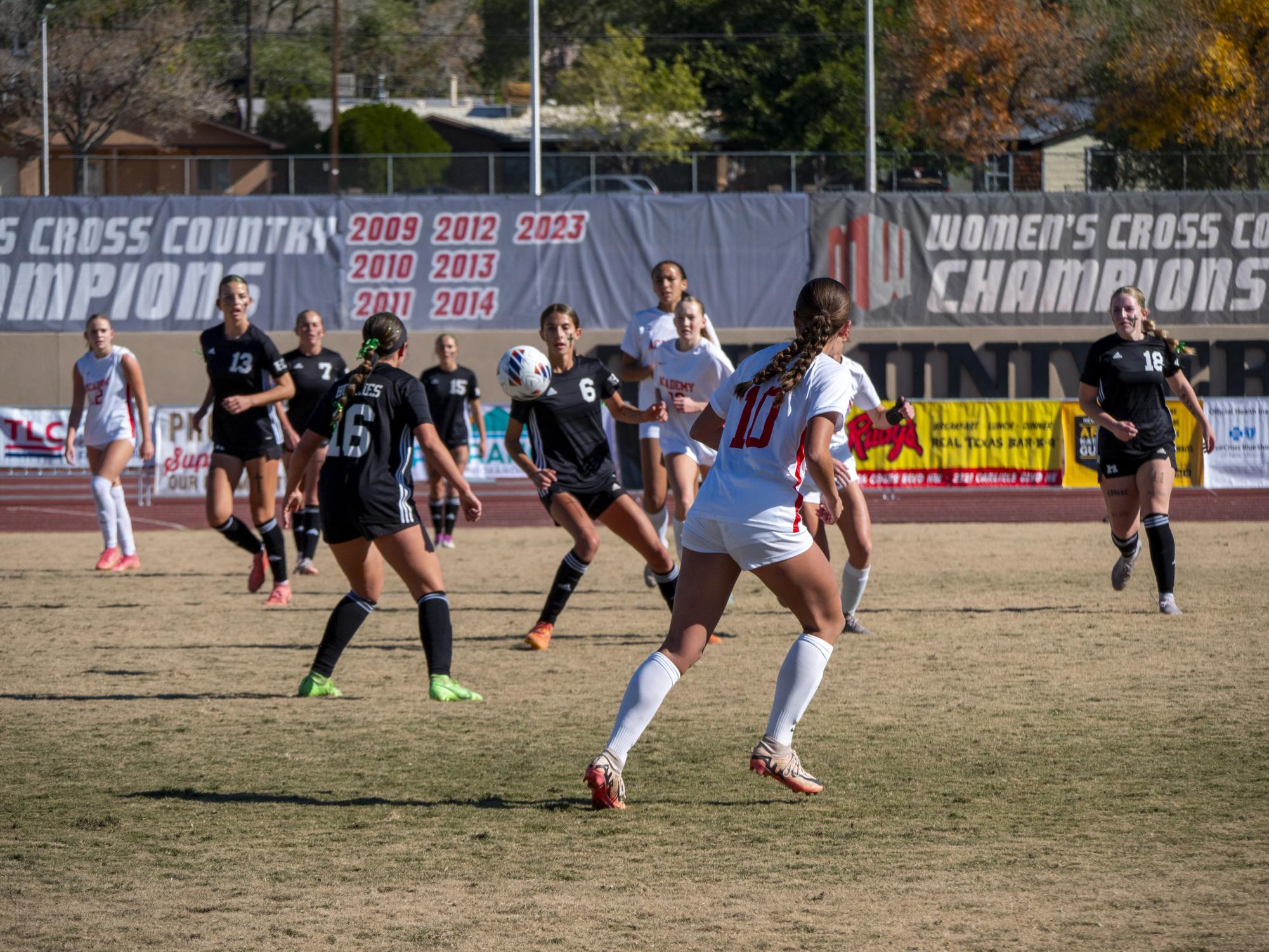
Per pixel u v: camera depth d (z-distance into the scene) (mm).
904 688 28578
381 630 37219
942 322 92562
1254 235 91500
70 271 91188
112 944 14852
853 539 33938
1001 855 17719
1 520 71438
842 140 164250
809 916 15500
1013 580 45719
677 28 178750
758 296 92750
